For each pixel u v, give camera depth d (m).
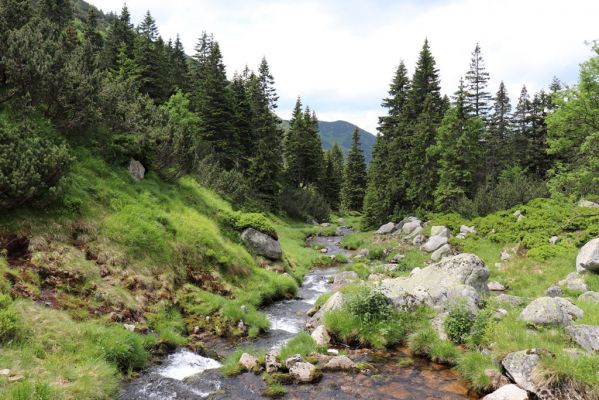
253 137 59.00
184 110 44.06
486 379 9.63
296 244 36.06
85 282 12.06
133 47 59.97
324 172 79.19
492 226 29.38
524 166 51.16
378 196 47.84
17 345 8.50
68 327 9.77
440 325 12.88
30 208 12.81
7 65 15.06
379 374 10.64
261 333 14.20
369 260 30.41
